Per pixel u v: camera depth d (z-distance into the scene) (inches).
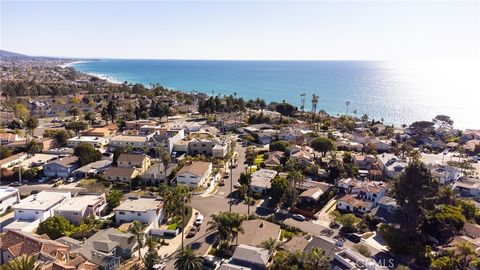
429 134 6643.7
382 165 4493.1
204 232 2869.1
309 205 3388.3
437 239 2783.0
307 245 2513.5
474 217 3152.1
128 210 2925.7
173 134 5334.6
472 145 5733.3
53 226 2632.9
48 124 7022.6
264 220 2960.1
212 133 6122.1
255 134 6127.0
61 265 1979.6
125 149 4534.9
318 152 5196.9
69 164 4163.4
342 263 2245.3
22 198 3467.0
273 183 3395.7
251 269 2220.7
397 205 3046.3
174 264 2325.3
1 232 2731.3
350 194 3585.1
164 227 2967.5
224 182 4055.1
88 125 6840.6
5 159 4431.6
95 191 3671.3
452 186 3863.2
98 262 2257.6
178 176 3858.3
